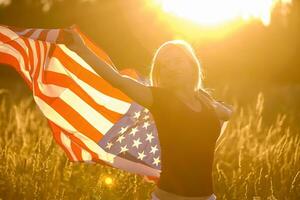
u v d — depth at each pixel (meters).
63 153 7.31
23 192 6.20
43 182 6.33
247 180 6.54
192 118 3.72
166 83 3.84
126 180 6.54
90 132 4.83
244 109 15.83
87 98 4.80
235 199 6.41
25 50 4.69
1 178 6.32
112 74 3.69
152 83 3.93
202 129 3.76
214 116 3.88
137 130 4.76
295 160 6.80
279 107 16.28
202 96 4.00
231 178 6.88
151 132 4.74
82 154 4.89
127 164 4.79
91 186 6.38
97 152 4.85
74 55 4.67
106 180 6.46
